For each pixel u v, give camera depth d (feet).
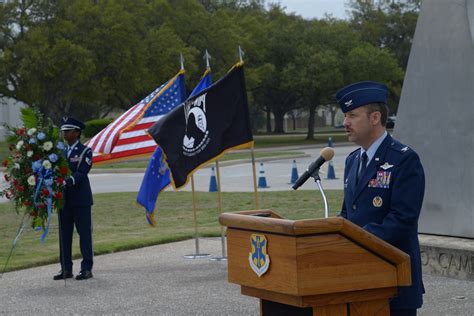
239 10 221.66
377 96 15.83
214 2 221.87
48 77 151.64
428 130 35.19
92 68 146.61
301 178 17.16
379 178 15.80
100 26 152.46
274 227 13.15
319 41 201.36
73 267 40.14
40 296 32.83
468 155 33.78
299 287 12.96
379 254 13.47
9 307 30.89
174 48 160.56
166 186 39.14
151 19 172.24
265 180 84.53
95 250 44.09
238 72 37.06
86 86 159.02
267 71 193.16
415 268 15.67
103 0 156.15
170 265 39.60
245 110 37.27
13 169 34.35
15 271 39.47
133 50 154.10
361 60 193.26
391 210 15.58
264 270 13.57
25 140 34.09
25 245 48.03
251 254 13.93
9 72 154.81
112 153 40.81
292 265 13.02
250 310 28.86
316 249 13.07
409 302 15.52
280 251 13.28
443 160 34.63
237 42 178.70
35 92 151.33
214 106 36.86
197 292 32.55
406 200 15.43
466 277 31.99
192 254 42.83
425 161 35.24
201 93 36.65
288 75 196.85
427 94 35.32
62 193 34.73
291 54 200.34
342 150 159.74
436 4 34.94
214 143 36.73
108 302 31.19
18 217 62.95
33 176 33.94
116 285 34.73
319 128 425.69
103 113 280.72
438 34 34.86
